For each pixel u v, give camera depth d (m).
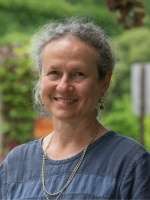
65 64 3.37
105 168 3.35
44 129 9.40
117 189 3.30
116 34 19.08
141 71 9.60
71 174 3.38
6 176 3.57
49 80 3.41
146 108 9.58
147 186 3.29
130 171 3.31
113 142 3.42
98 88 3.44
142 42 18.48
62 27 3.44
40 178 3.45
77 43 3.38
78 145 3.46
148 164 3.33
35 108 3.64
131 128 17.19
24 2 19.78
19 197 3.46
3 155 9.21
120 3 5.86
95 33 3.41
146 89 9.60
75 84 3.38
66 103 3.39
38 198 3.40
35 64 3.51
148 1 15.70
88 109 3.41
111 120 17.25
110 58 3.46
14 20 19.69
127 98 18.08
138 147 3.37
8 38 18.41
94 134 3.47
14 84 9.32
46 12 19.92
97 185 3.31
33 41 3.50
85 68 3.37
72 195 3.32
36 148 3.57
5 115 9.37
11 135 9.34
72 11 20.09
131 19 5.89
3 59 9.38
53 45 3.40
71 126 3.46
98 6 19.97
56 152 3.49
